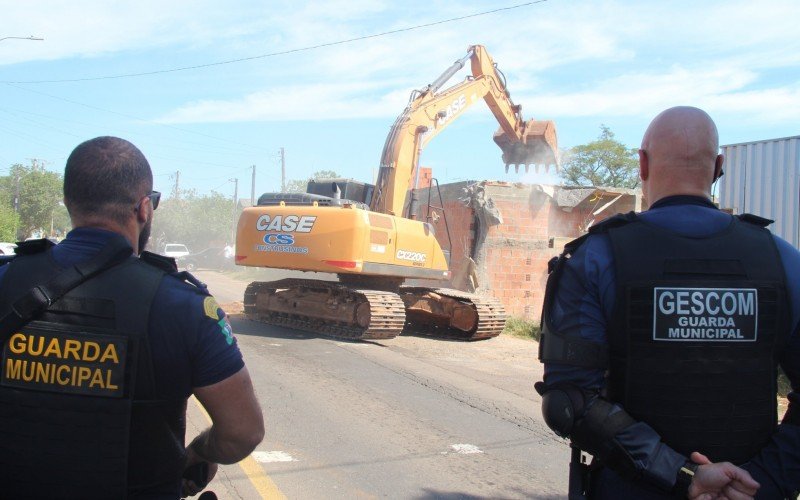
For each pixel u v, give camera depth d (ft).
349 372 28.27
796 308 6.69
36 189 208.13
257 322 45.57
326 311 39.70
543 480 16.30
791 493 6.35
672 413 6.38
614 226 6.99
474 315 40.68
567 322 6.71
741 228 6.94
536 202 63.05
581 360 6.55
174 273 6.62
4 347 5.94
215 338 6.33
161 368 6.07
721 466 5.96
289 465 16.58
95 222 6.53
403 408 22.63
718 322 6.41
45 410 5.87
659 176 7.20
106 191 6.49
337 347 35.06
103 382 5.88
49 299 5.96
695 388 6.35
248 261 39.91
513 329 48.96
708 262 6.59
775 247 6.87
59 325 5.96
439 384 26.71
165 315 6.13
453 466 17.04
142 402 6.00
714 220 6.90
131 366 5.94
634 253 6.66
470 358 34.27
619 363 6.64
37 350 5.92
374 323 36.06
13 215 158.61
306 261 37.83
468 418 21.76
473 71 49.96
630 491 6.52
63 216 223.92
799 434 6.39
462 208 63.82
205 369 6.29
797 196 47.83
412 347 36.96
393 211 42.63
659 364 6.41
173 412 6.25
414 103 44.47
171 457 6.24
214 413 6.49
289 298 42.55
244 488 14.98
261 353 32.12
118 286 6.14
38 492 5.90
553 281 7.02
